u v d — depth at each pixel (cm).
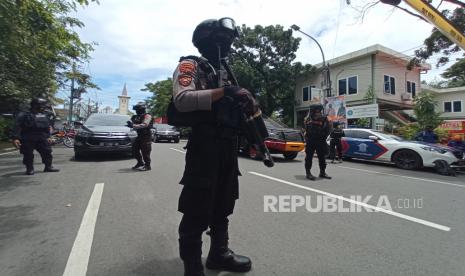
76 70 1492
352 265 256
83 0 553
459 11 1152
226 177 217
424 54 1440
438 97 2844
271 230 339
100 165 835
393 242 309
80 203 445
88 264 254
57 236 317
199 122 195
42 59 1051
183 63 188
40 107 697
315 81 2598
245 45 2653
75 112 4728
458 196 531
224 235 238
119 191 523
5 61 866
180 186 568
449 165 849
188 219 197
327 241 309
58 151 1278
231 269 239
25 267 249
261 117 191
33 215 388
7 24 611
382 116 2511
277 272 241
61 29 829
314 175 743
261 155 189
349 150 1128
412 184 650
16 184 577
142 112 766
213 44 209
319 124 684
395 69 2244
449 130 1291
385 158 1012
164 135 2108
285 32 2580
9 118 1802
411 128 1633
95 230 335
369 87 2106
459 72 2597
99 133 919
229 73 221
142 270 244
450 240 316
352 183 639
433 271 247
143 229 339
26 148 679
